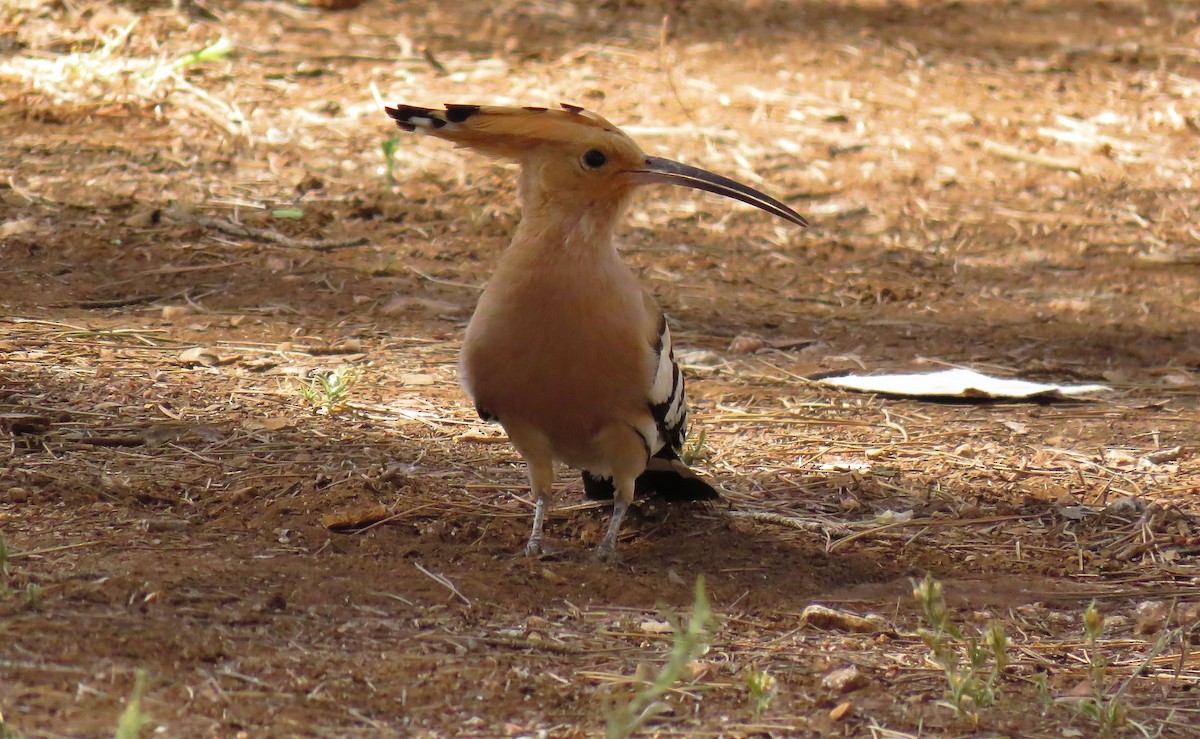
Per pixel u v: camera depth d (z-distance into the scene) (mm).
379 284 15016
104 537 8445
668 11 26984
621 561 9023
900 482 10781
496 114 8547
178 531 8750
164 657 6871
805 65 24094
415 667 7125
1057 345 14617
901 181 19469
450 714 6672
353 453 10523
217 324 13500
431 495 9820
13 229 15336
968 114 22094
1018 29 27562
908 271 16781
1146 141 21438
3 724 5930
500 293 8539
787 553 9328
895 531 9836
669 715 6859
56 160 17406
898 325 15031
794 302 15641
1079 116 22375
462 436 11141
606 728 6602
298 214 16656
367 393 11969
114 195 16656
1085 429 12203
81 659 6711
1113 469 11188
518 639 7641
